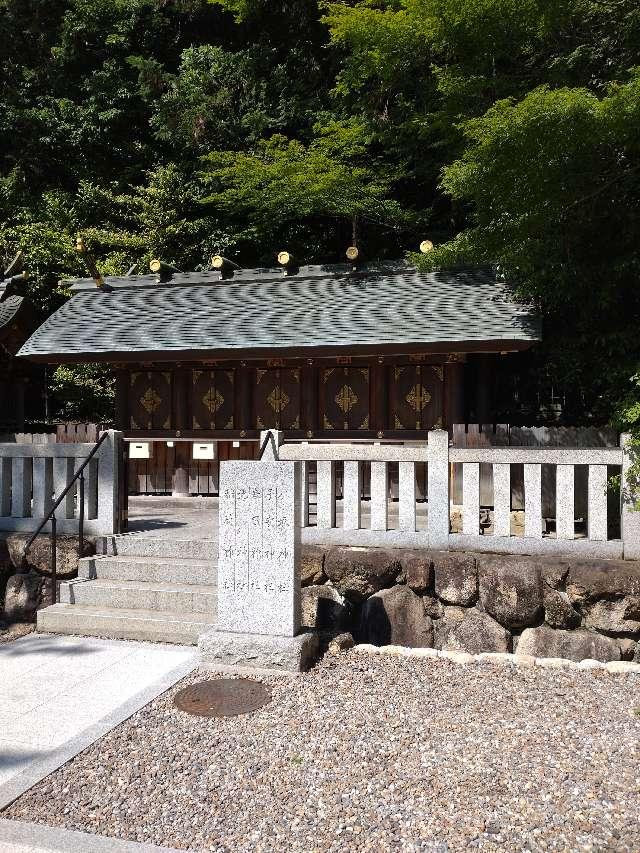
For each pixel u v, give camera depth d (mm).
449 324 9148
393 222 16891
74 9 22250
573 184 8180
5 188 20141
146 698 4598
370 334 9273
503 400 11172
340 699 4641
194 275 12250
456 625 5793
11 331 13141
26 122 20688
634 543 5695
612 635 5477
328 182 14977
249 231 17906
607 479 5910
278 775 3646
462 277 10570
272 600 5203
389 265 11250
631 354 8859
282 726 4242
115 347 10312
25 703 4539
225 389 10867
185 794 3459
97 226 19484
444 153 15648
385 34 12633
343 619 5961
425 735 4125
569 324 9867
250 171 15695
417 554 5984
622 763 3791
